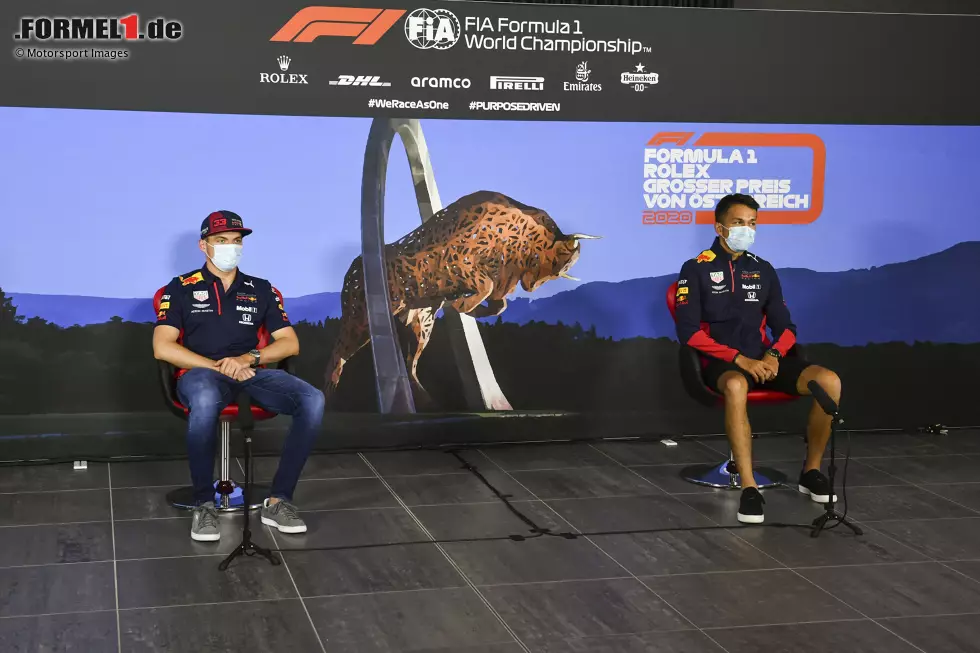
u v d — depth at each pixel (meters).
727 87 4.77
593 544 3.44
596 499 3.98
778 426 5.08
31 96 4.17
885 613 2.86
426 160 4.57
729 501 3.98
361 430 4.65
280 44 4.36
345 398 4.62
